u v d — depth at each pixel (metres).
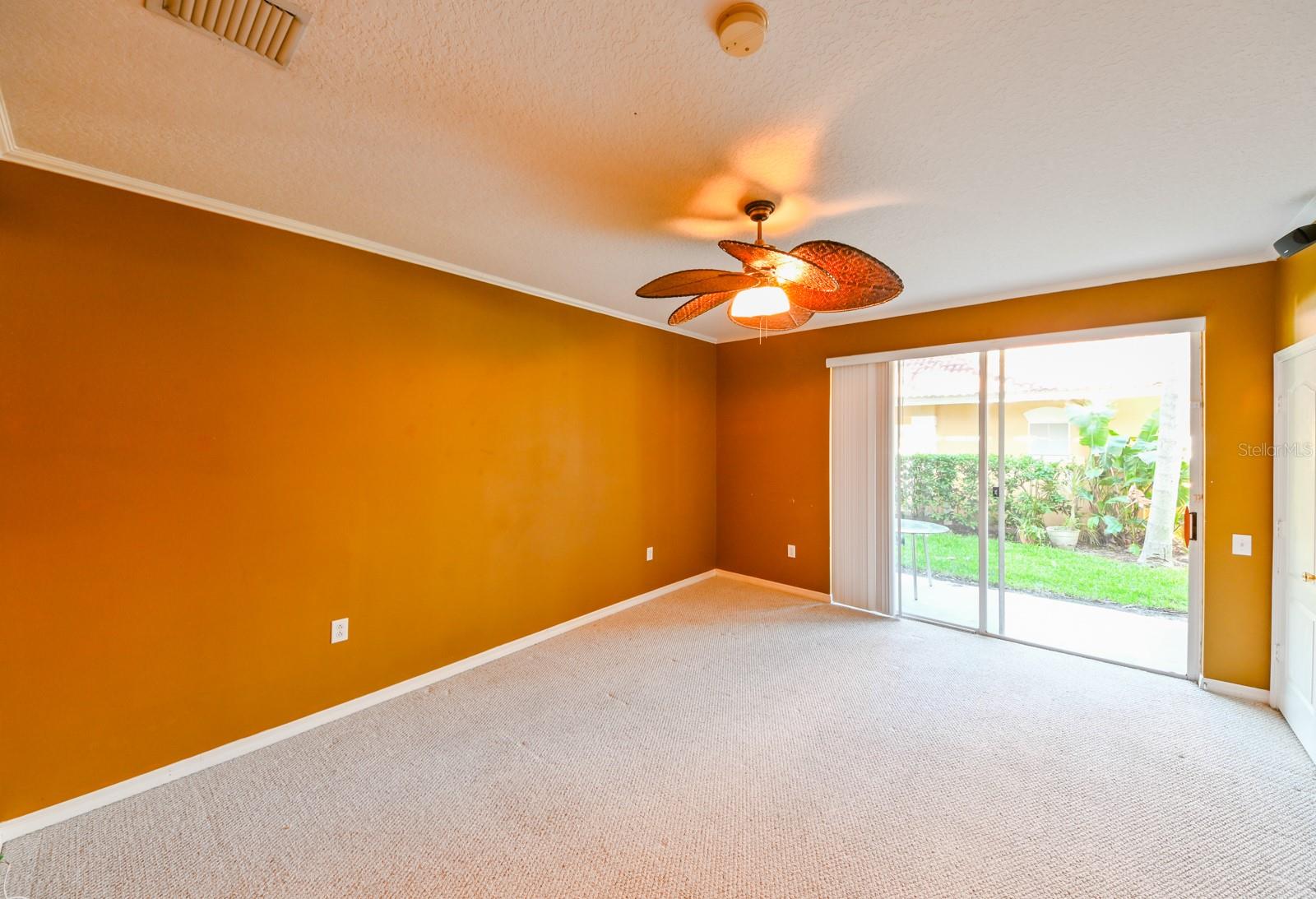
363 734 2.38
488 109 1.51
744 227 2.33
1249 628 2.67
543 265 2.91
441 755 2.22
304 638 2.41
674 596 4.36
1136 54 1.25
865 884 1.57
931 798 1.95
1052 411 3.41
